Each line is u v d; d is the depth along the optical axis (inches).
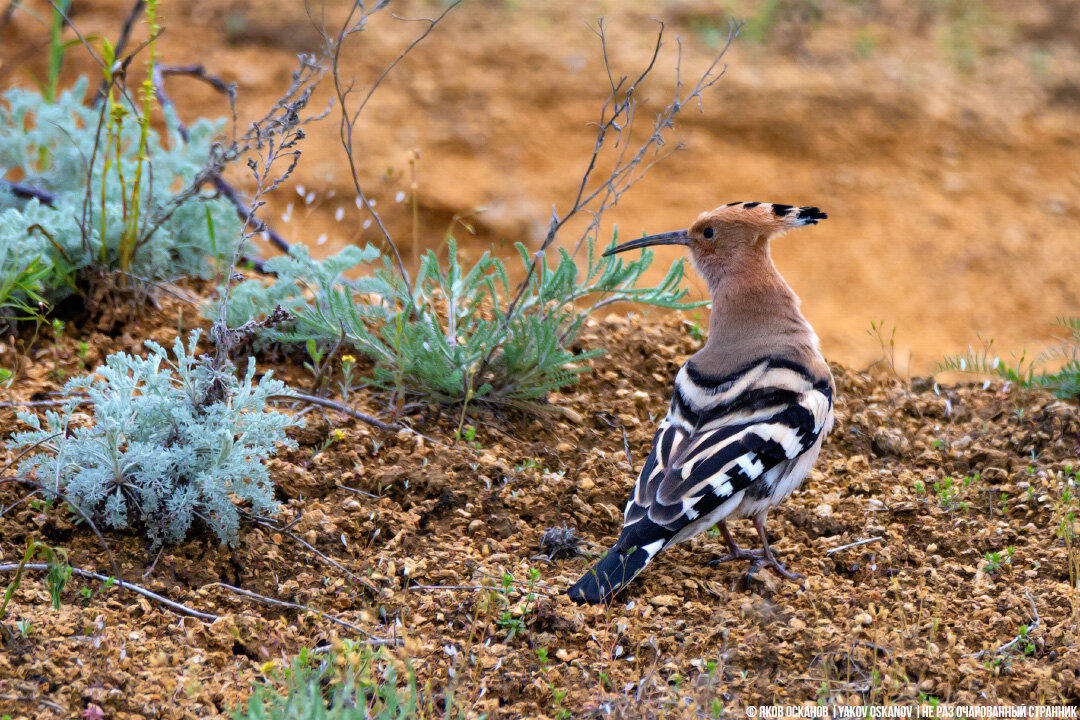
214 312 428.1
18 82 775.1
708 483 315.6
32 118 645.3
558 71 902.4
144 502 320.2
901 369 655.1
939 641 306.0
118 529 325.4
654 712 273.0
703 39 994.7
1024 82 996.6
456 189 755.4
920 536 362.3
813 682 287.7
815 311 721.0
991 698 283.0
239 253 336.2
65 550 300.4
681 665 292.8
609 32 979.9
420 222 727.7
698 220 383.6
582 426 422.6
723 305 370.6
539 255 415.5
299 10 933.2
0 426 366.9
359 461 376.5
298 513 343.3
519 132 827.4
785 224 368.5
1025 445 419.2
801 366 346.0
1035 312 735.1
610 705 275.7
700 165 829.8
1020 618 316.5
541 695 281.3
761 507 335.9
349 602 314.2
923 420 446.3
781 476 333.4
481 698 279.4
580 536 355.3
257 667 284.5
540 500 366.3
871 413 440.8
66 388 322.3
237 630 293.7
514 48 928.3
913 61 1012.5
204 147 506.0
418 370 412.8
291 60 874.8
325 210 711.1
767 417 329.1
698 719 270.8
